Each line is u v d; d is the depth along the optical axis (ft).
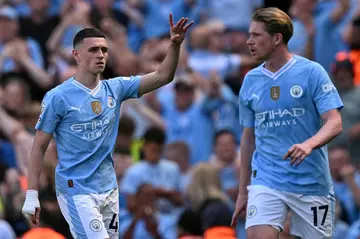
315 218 62.64
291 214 63.05
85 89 60.85
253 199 62.03
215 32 115.24
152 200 88.63
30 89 110.32
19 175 95.76
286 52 62.75
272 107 62.23
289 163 61.93
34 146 60.80
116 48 113.60
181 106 107.04
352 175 93.61
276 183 61.93
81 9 119.03
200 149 105.81
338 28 117.29
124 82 62.23
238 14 122.42
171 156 99.66
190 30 124.06
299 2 117.70
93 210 60.23
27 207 60.13
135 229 87.66
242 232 90.17
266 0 123.95
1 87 103.65
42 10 119.96
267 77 62.64
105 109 61.00
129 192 90.63
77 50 61.05
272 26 62.23
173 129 106.83
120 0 125.59
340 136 99.66
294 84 61.93
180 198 92.84
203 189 92.89
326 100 61.21
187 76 111.65
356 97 101.30
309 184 62.08
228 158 95.71
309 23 117.08
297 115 61.87
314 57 116.98
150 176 93.25
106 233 60.18
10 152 97.71
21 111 101.35
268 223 61.31
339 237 91.61
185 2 125.70
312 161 62.08
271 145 62.34
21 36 118.42
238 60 111.75
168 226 89.97
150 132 93.91
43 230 76.48
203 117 106.01
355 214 93.20
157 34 124.98
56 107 60.49
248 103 63.41
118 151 96.48
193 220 83.10
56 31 119.34
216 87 106.42
